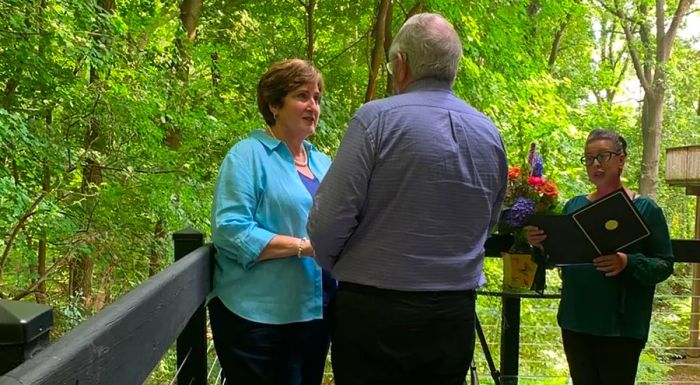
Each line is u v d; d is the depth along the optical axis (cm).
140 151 556
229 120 634
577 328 226
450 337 155
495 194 165
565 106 798
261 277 188
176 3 732
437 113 153
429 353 153
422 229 149
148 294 112
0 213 454
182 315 147
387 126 149
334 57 911
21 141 435
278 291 189
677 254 259
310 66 199
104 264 542
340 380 160
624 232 209
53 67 493
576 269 227
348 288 158
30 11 466
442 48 157
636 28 1648
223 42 786
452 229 153
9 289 546
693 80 1703
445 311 152
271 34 852
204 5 795
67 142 503
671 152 966
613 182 229
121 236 542
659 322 598
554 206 231
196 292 169
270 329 189
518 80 787
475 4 713
